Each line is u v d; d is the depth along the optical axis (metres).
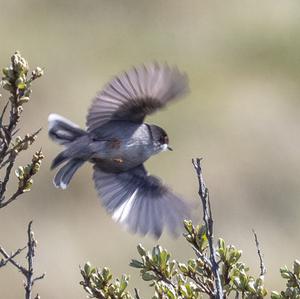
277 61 22.05
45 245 16.19
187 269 6.75
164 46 22.38
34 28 21.61
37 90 19.19
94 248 16.38
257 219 18.02
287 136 19.77
